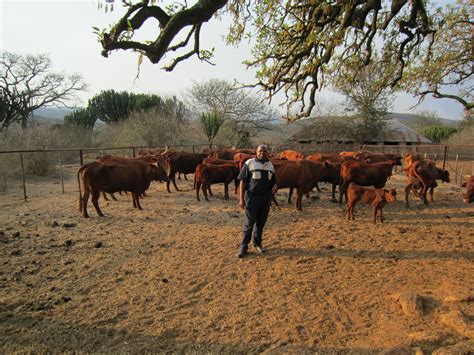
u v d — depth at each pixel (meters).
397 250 6.09
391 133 35.75
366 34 5.70
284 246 6.37
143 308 4.20
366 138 34.97
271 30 6.33
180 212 9.16
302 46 6.32
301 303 4.26
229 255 5.93
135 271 5.29
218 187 13.67
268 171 5.65
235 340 3.53
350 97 33.03
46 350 3.36
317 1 5.03
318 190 12.57
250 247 6.34
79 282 4.91
